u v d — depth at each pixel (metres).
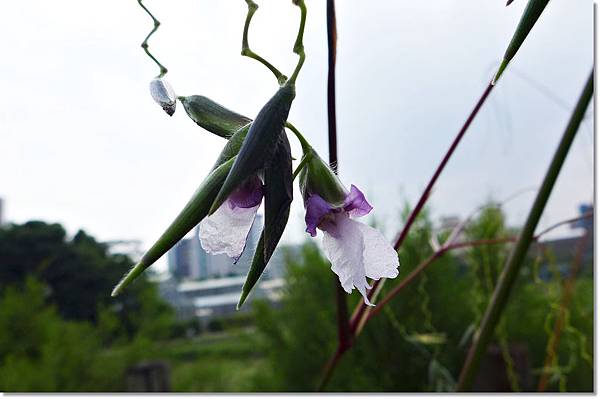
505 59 0.07
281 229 0.07
